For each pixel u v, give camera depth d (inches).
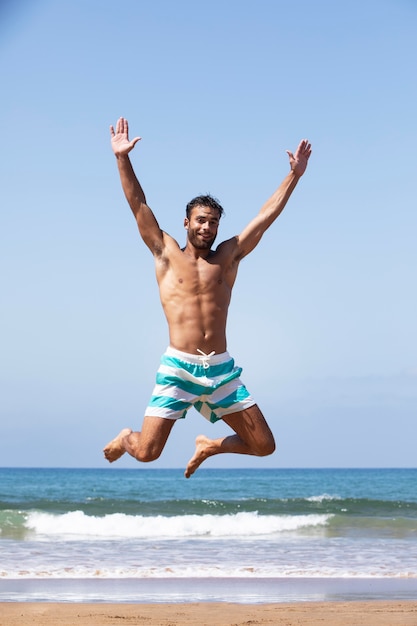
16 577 398.0
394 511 922.1
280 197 263.4
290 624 259.3
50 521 698.2
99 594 344.8
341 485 1913.1
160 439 247.4
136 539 608.4
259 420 251.3
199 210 249.0
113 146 256.4
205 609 292.5
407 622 262.4
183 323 248.8
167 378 247.8
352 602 310.2
